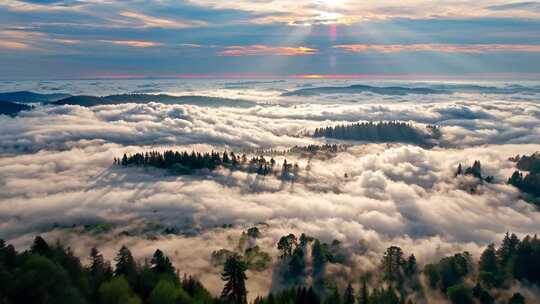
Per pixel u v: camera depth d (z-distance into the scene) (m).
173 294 80.75
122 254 94.19
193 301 81.62
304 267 133.25
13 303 64.38
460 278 122.25
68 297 69.12
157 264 99.88
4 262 73.56
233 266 95.94
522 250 127.38
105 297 75.38
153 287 86.25
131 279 88.00
